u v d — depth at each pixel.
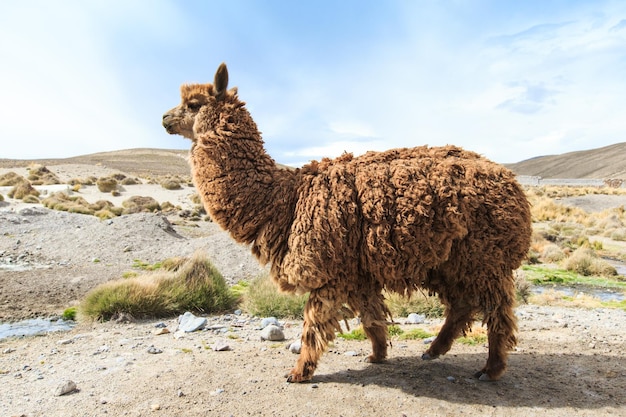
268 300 9.44
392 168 4.84
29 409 4.53
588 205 45.72
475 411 4.33
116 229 19.02
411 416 4.23
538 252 20.77
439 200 4.63
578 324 8.18
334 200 4.75
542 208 38.41
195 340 7.12
